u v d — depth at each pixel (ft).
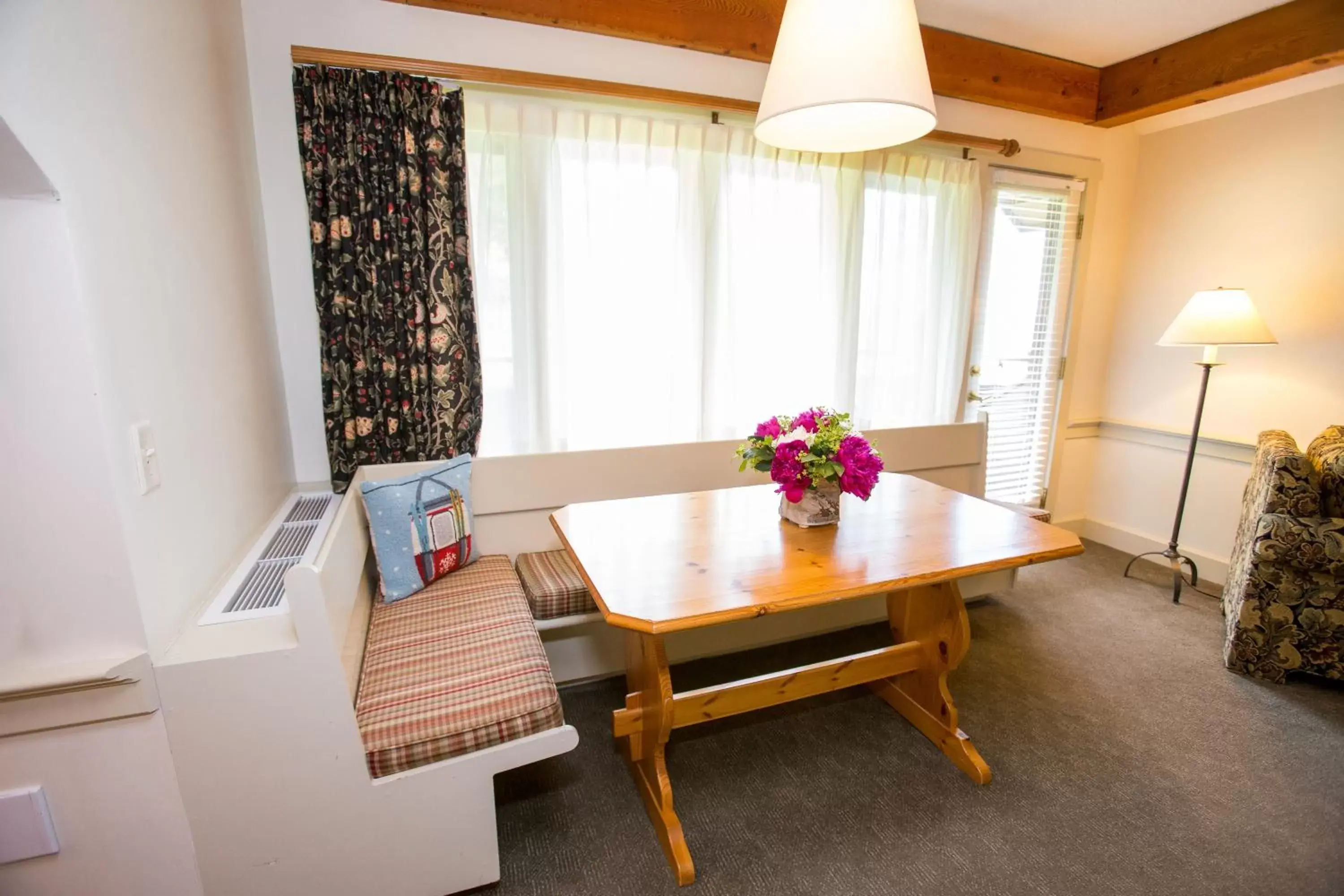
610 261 7.75
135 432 3.55
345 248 6.49
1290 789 5.65
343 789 4.06
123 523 3.40
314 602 3.79
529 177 7.11
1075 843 5.06
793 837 5.13
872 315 9.37
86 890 3.77
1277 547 7.15
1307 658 7.22
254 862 4.00
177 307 4.18
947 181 9.53
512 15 6.81
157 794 3.76
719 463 8.26
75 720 3.50
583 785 5.74
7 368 3.06
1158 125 10.76
